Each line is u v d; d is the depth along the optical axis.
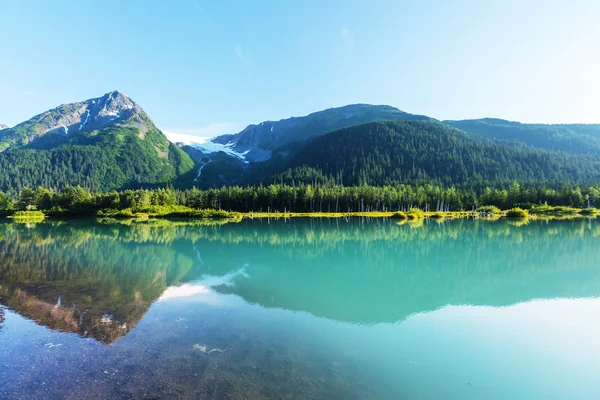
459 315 19.53
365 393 11.00
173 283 26.42
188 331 16.03
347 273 31.47
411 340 15.70
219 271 31.69
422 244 50.62
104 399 10.38
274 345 14.66
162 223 94.75
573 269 32.41
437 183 185.75
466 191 164.75
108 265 33.69
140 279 27.61
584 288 25.61
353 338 15.80
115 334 15.54
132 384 11.20
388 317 18.98
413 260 38.06
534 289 25.45
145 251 43.41
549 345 15.32
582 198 135.00
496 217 112.94
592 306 21.28
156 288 24.64
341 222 99.06
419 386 11.62
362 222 98.69
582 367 13.31
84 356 13.23
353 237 60.75
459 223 89.56
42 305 20.06
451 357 13.98
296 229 76.62
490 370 12.93
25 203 134.88
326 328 17.05
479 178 193.00
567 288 25.67
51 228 78.19
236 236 62.16
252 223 95.38
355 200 147.12
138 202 128.75
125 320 17.48
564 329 17.33
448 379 12.20
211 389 10.91
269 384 11.29
